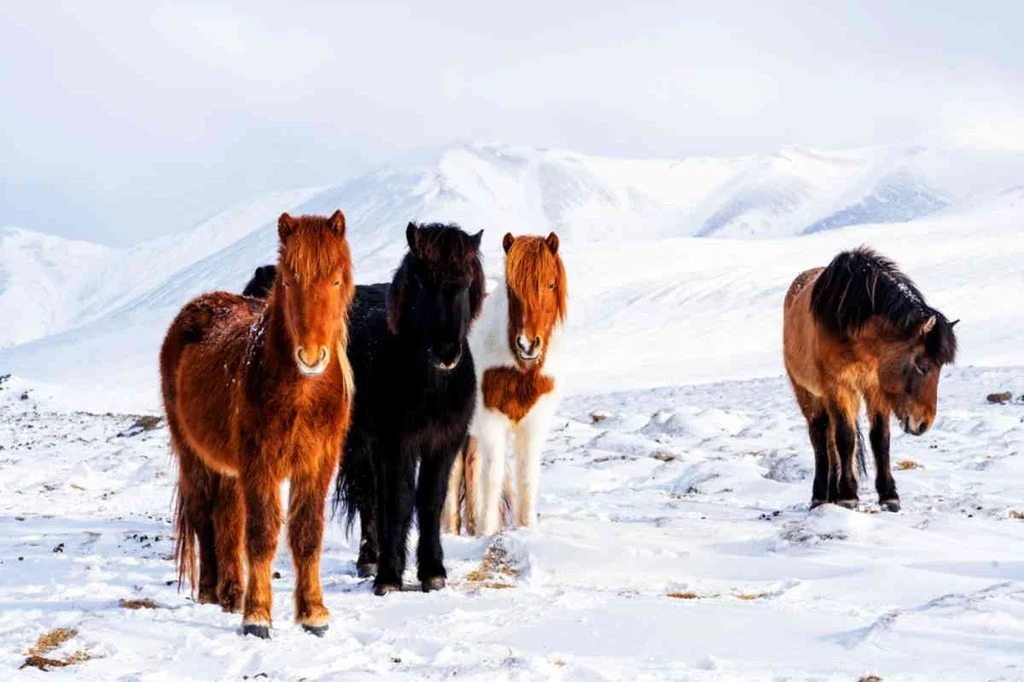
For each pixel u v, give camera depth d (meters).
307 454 6.60
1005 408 21.98
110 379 62.09
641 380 44.19
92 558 9.72
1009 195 130.50
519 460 10.12
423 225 8.14
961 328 47.69
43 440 27.19
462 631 6.45
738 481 14.43
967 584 7.52
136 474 19.53
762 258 79.25
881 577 7.78
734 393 30.36
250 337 6.86
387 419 8.12
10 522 12.73
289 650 5.96
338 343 6.71
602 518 11.27
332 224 6.48
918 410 11.13
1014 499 11.98
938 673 5.29
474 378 8.38
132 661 5.89
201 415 7.29
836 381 11.45
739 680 5.19
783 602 7.23
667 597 7.51
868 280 11.12
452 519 10.73
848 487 11.48
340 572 9.20
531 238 9.15
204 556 7.68
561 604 7.09
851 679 5.17
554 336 9.79
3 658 5.87
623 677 5.26
